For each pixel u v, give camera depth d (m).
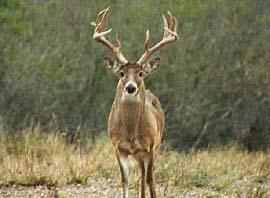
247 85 51.94
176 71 50.97
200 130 51.25
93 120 50.28
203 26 51.59
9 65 48.81
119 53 28.72
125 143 28.69
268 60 51.91
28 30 49.59
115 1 51.66
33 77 49.44
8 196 30.25
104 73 50.53
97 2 51.28
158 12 51.56
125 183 28.80
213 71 51.47
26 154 37.94
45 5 51.06
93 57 50.56
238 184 35.03
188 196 31.47
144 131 28.67
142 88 28.55
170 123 51.12
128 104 28.22
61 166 34.16
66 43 50.44
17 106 49.03
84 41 50.44
